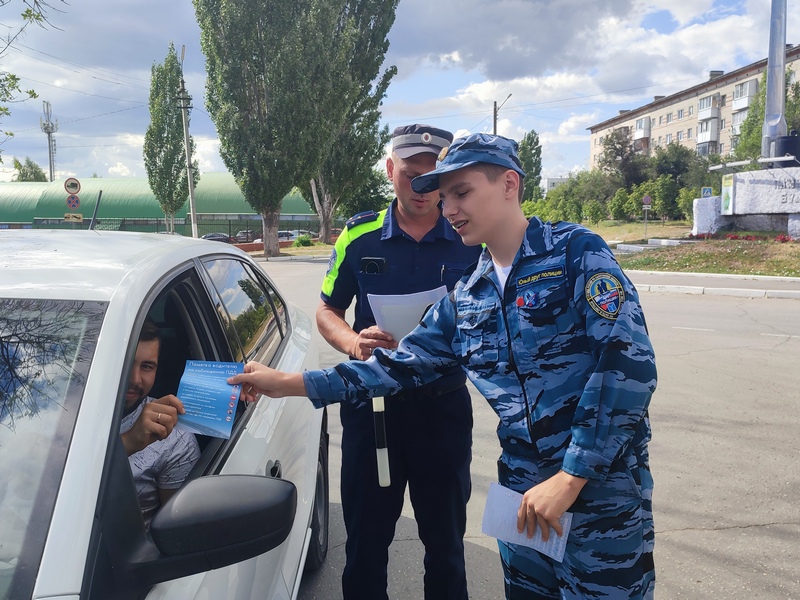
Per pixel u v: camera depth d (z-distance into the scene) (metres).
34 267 1.61
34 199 56.62
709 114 65.56
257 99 26.73
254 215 57.22
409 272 2.31
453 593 2.36
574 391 1.50
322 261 24.41
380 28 30.98
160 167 36.25
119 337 1.38
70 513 1.10
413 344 1.79
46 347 1.34
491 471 4.05
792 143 19.39
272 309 2.96
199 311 2.02
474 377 1.66
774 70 19.56
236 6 24.97
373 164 33.97
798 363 6.76
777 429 4.68
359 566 2.32
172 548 1.18
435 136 2.12
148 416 1.55
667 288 13.50
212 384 1.66
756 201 18.98
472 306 1.64
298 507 2.16
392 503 2.30
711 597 2.74
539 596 1.69
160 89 35.75
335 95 27.17
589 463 1.42
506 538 1.58
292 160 26.62
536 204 48.09
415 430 2.24
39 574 1.03
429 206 2.22
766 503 3.54
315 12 25.89
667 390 5.71
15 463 1.17
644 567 1.57
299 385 1.77
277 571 1.78
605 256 1.48
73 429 1.21
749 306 11.11
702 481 3.81
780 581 2.85
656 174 41.88
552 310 1.50
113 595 1.08
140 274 1.63
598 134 89.44
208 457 1.70
